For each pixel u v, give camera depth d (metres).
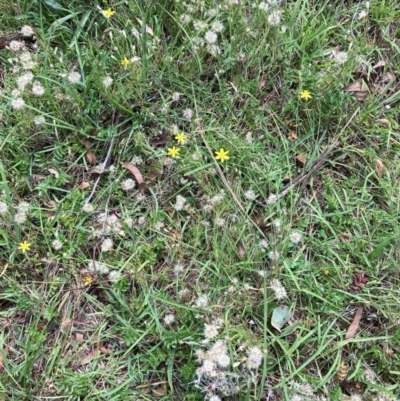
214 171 0.63
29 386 0.56
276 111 0.69
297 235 0.59
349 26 0.74
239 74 0.70
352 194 0.64
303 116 0.69
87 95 0.67
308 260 0.61
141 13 0.70
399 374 0.55
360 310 0.59
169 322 0.56
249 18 0.72
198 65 0.68
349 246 0.61
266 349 0.53
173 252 0.60
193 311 0.56
